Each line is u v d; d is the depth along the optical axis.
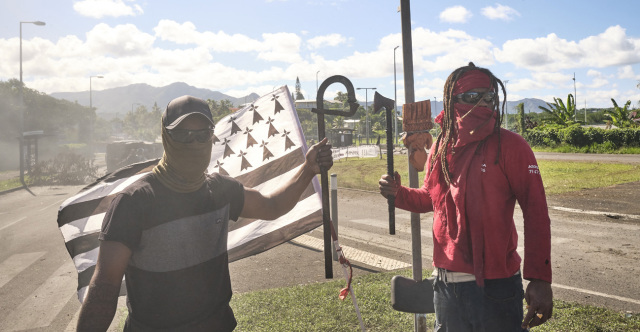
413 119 2.80
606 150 28.75
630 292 4.97
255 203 2.06
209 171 2.83
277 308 4.53
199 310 1.77
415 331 3.04
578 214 9.55
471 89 1.96
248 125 2.87
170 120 1.70
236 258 2.64
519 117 36.53
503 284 1.90
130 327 1.78
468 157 1.95
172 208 1.72
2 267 7.25
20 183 25.27
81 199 2.24
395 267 6.18
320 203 2.69
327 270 2.17
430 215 10.28
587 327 3.81
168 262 1.71
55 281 6.39
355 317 4.18
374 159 29.25
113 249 1.60
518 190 1.89
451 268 1.97
